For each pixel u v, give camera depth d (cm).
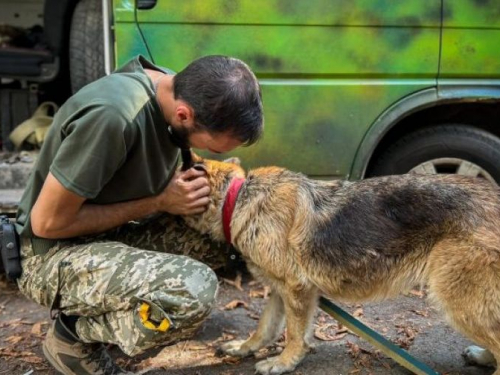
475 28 366
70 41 432
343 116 368
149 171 238
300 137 368
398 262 260
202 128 215
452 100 373
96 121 208
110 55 352
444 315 254
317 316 336
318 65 360
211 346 308
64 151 211
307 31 355
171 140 237
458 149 391
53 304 238
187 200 260
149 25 346
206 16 348
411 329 321
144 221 291
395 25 360
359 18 357
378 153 405
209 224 279
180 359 295
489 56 370
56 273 234
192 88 210
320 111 366
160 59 349
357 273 264
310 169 374
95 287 228
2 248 244
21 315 348
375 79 367
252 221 271
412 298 361
